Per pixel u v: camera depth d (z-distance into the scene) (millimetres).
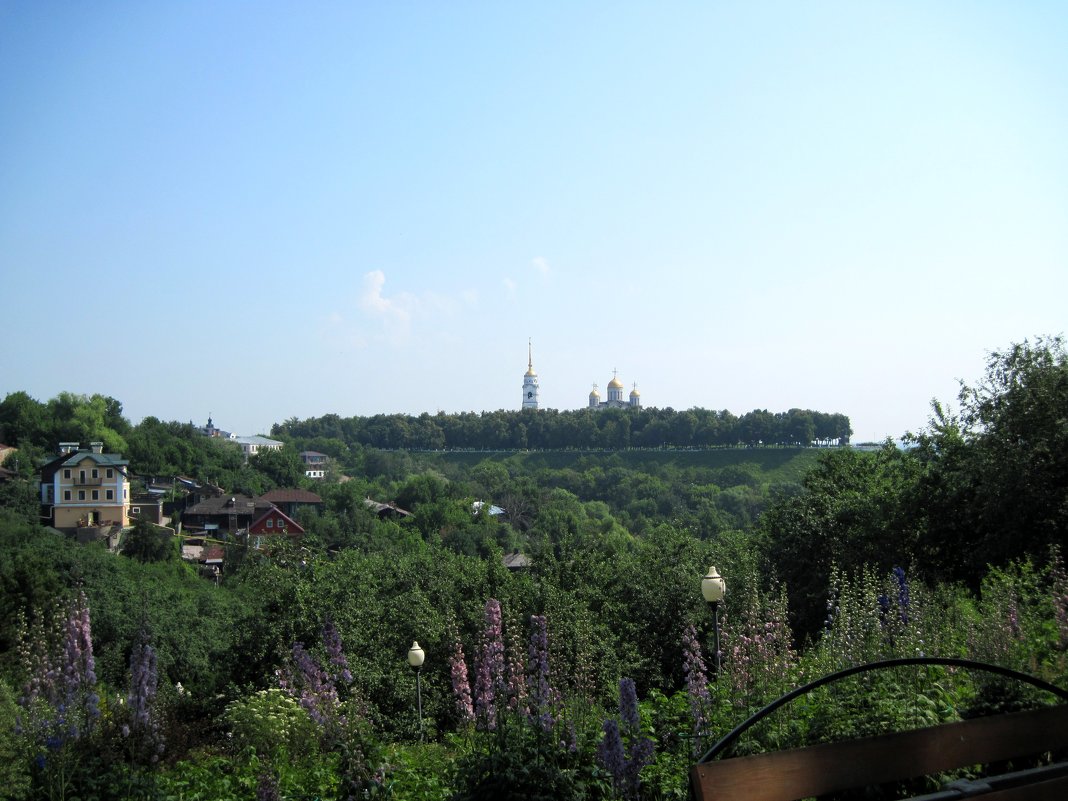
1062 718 4523
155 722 13188
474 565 26312
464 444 191750
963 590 18516
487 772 7164
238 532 85500
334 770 10781
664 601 23906
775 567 27172
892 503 26641
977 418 24250
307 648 20797
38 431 107562
